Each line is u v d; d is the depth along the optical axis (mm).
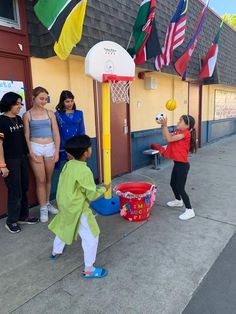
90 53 3623
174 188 4121
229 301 2270
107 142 4027
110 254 2975
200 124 9758
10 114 3363
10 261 2887
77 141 2479
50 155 3758
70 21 3283
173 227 3572
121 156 6121
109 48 3752
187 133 3703
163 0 6250
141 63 5207
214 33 9336
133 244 3174
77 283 2520
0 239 3340
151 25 4797
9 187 3422
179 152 3729
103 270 2623
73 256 2957
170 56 5621
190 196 4699
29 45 4004
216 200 4500
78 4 3254
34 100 3617
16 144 3373
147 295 2348
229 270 2666
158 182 5535
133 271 2676
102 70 3744
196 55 8133
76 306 2242
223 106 11805
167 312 2162
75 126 4051
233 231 3449
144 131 6754
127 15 5270
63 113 3975
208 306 2219
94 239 2549
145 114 6781
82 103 4973
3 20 3686
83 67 4902
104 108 3922
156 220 3787
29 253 3029
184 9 5344
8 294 2396
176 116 8203
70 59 4629
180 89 8250
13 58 3844
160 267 2730
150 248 3082
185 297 2318
